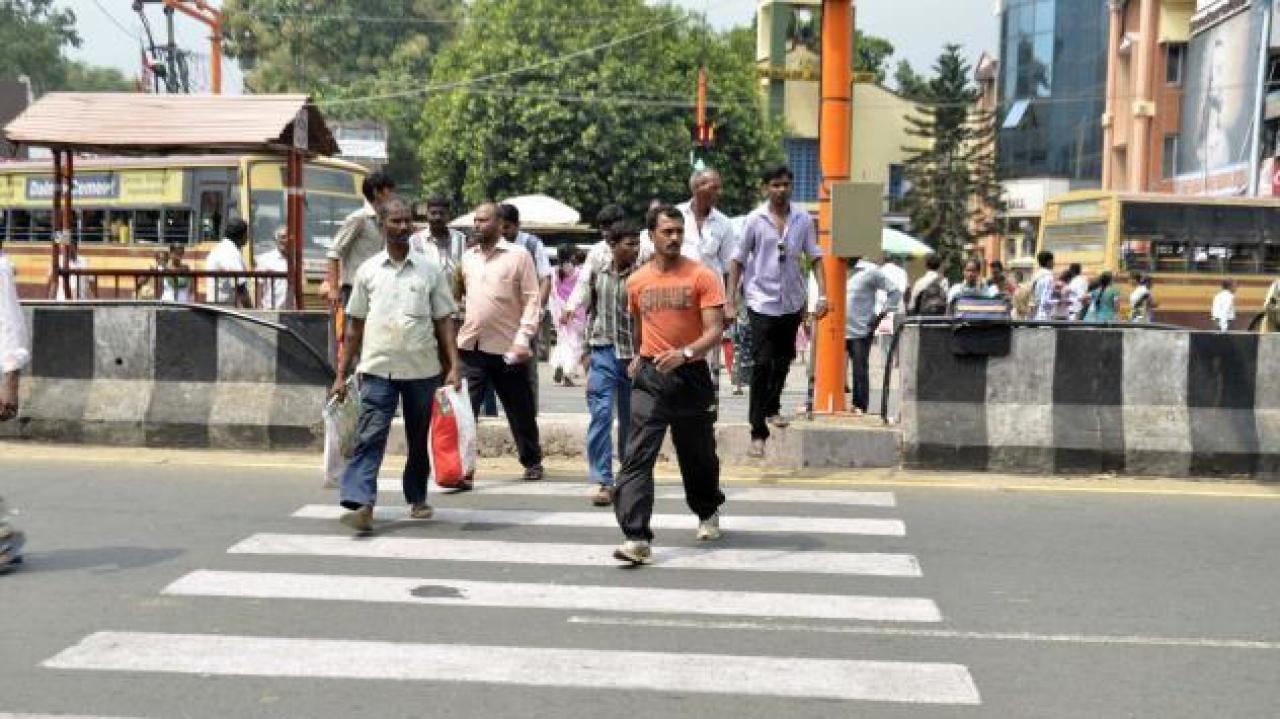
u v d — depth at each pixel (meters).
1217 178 39.88
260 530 8.31
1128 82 49.38
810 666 5.74
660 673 5.62
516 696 5.32
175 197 23.50
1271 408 10.50
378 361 8.32
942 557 7.82
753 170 52.09
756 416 10.40
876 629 6.33
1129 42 48.03
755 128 52.12
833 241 11.30
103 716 5.04
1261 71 34.50
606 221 9.15
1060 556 7.87
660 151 48.41
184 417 11.20
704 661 5.79
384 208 8.43
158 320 11.35
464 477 9.66
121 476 10.07
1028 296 24.17
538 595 6.89
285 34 72.06
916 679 5.57
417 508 8.74
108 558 7.54
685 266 7.67
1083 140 59.28
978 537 8.36
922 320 10.72
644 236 9.92
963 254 61.50
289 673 5.57
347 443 8.41
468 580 7.18
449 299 8.73
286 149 12.52
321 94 67.12
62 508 8.88
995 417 10.61
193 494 9.42
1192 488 10.07
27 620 6.30
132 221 24.19
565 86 47.94
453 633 6.18
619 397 9.38
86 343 11.45
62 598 6.70
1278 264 29.61
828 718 5.11
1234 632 6.33
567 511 9.08
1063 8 59.75
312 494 9.47
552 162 47.69
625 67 48.22
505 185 48.25
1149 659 5.89
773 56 60.62
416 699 5.27
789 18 60.62
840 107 11.50
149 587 6.93
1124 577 7.38
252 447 11.12
